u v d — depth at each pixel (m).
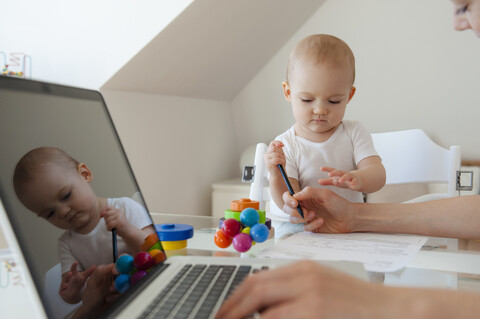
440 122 2.33
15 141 0.42
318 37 1.11
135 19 1.77
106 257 0.47
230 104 2.69
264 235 0.72
